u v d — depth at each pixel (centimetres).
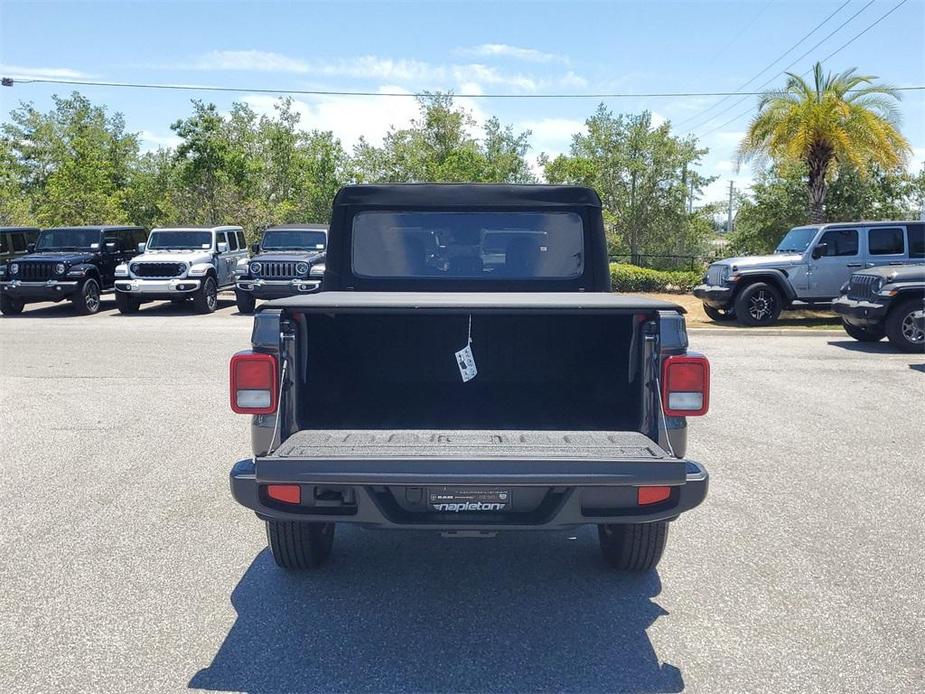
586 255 624
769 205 3559
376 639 403
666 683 362
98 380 1113
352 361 502
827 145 2609
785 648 393
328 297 434
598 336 495
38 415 905
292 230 2139
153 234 2177
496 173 4734
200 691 354
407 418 504
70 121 7125
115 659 381
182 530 555
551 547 530
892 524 569
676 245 4597
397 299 416
